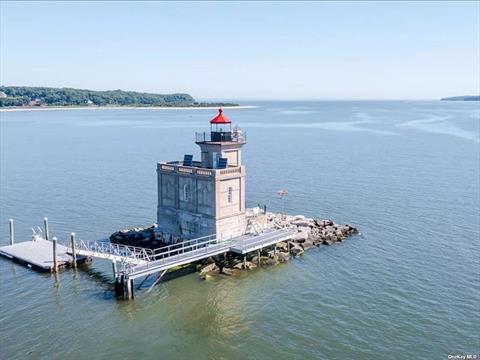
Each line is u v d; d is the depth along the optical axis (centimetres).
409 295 4078
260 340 3453
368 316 3747
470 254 4972
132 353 3300
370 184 8562
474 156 11775
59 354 3272
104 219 6450
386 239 5509
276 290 4247
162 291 4231
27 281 4416
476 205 6938
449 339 3409
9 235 5781
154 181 8994
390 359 3194
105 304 3997
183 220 5134
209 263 4700
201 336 3522
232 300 4072
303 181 8900
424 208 6825
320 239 5400
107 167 10544
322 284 4350
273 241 4925
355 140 15925
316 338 3459
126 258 4488
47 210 6888
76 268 4725
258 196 7750
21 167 10475
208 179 4809
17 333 3528
